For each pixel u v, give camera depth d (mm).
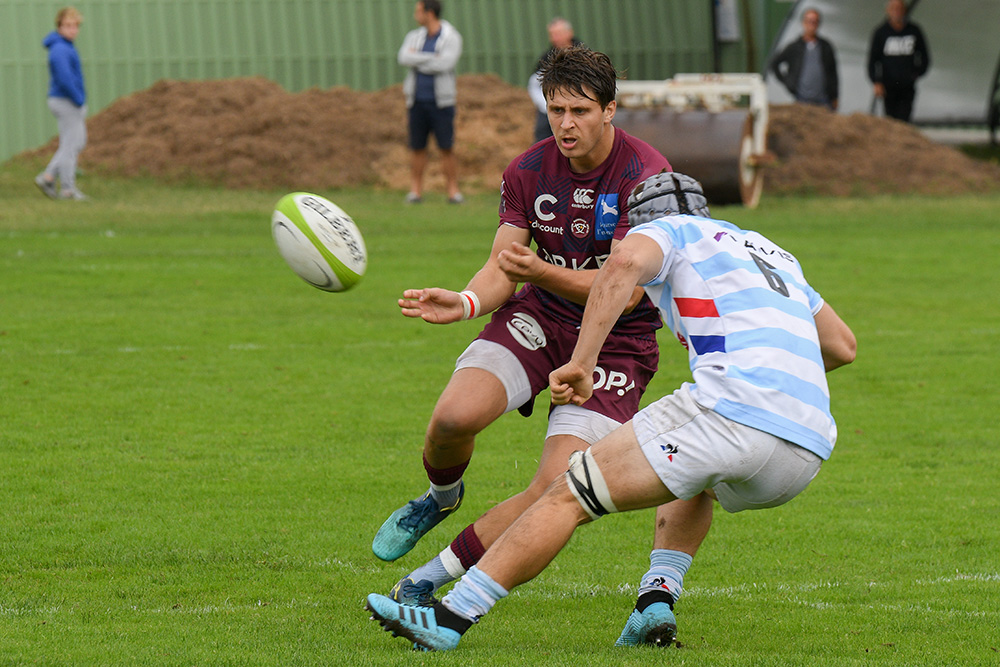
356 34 90625
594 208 16969
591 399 16797
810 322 14180
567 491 13750
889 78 86500
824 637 15664
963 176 80938
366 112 83438
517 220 17484
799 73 87188
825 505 22562
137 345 34969
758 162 70875
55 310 39500
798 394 13547
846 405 30469
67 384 30188
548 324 17234
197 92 83938
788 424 13383
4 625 15188
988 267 51875
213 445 25391
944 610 16984
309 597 16984
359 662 13773
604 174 16891
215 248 53625
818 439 13586
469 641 15109
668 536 15719
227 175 77062
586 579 18375
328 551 19172
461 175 78688
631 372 17172
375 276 46938
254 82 85625
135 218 62000
